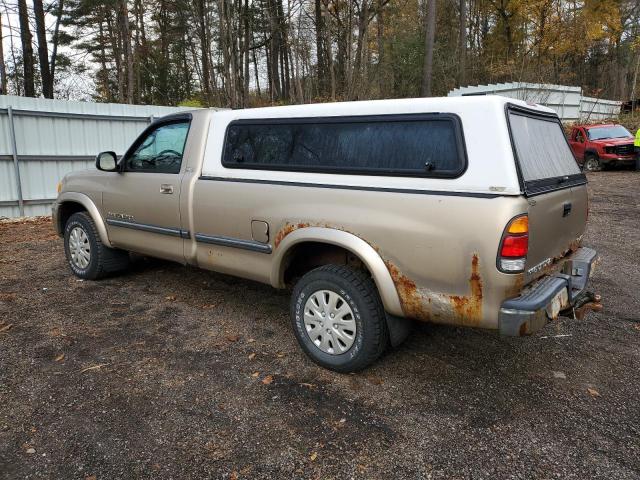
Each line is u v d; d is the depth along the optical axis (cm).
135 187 474
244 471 250
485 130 281
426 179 296
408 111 310
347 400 314
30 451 263
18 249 719
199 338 404
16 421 289
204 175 418
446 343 397
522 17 3212
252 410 302
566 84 3038
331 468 253
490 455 263
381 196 309
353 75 1856
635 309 475
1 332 412
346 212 324
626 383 339
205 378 340
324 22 2122
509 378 344
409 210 298
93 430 281
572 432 283
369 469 252
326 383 334
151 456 261
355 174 326
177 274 574
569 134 1948
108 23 2627
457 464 256
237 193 386
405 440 275
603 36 3362
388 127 317
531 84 2019
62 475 246
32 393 319
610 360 372
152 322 437
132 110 1130
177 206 434
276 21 2161
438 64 2578
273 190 363
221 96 1989
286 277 381
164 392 321
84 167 1081
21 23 1988
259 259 384
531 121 328
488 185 275
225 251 409
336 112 342
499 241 269
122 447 267
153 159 469
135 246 493
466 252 279
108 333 412
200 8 1967
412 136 306
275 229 362
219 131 413
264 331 419
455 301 289
